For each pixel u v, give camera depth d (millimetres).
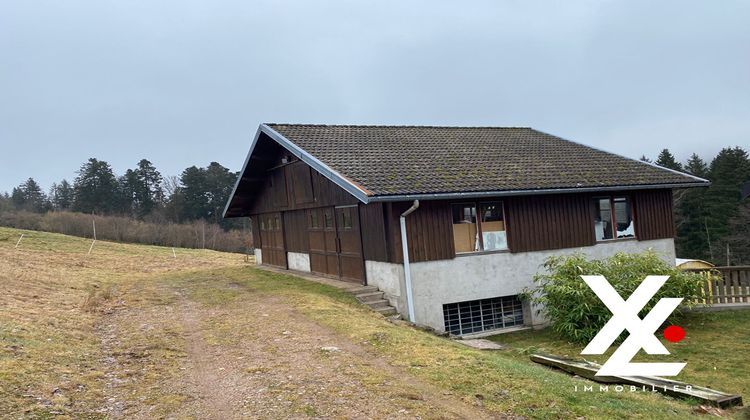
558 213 13977
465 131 19516
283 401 5559
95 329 9367
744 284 13414
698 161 56625
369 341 8273
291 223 19031
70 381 5934
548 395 5770
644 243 15172
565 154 17203
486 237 13148
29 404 5059
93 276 19234
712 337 11000
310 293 13070
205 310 11555
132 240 50250
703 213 44281
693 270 13727
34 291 12672
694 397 6352
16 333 7516
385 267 12680
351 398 5621
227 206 22984
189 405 5484
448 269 12516
